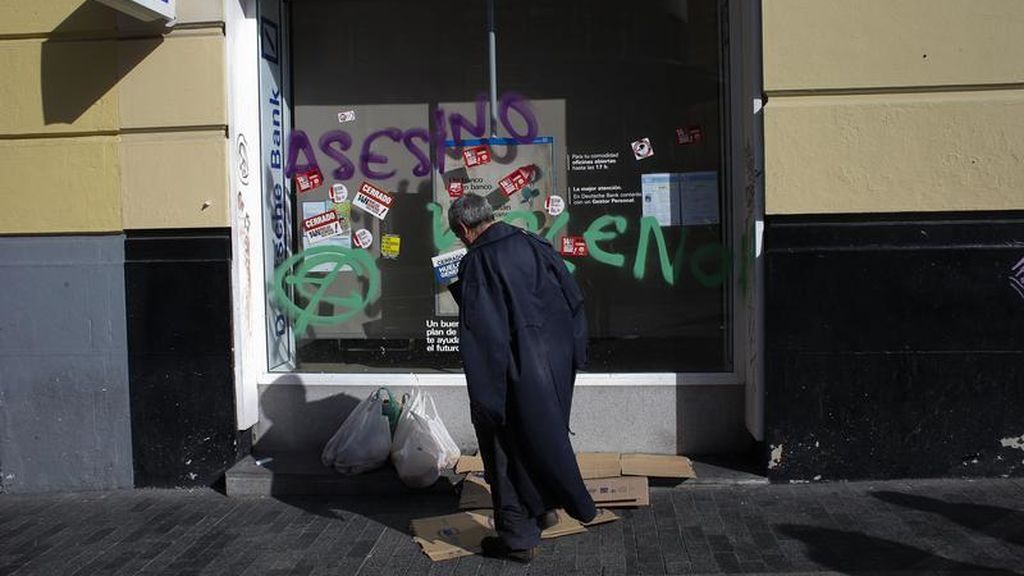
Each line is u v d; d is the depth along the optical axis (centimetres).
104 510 567
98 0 515
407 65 641
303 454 620
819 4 544
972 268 547
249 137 614
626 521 519
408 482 564
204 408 595
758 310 562
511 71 633
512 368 455
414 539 504
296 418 627
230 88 586
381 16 642
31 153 591
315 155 647
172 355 593
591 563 468
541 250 472
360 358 645
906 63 542
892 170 545
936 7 539
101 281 595
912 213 548
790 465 560
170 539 519
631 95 625
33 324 599
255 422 623
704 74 617
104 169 589
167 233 589
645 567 461
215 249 587
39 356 600
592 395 610
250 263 616
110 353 596
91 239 594
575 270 632
